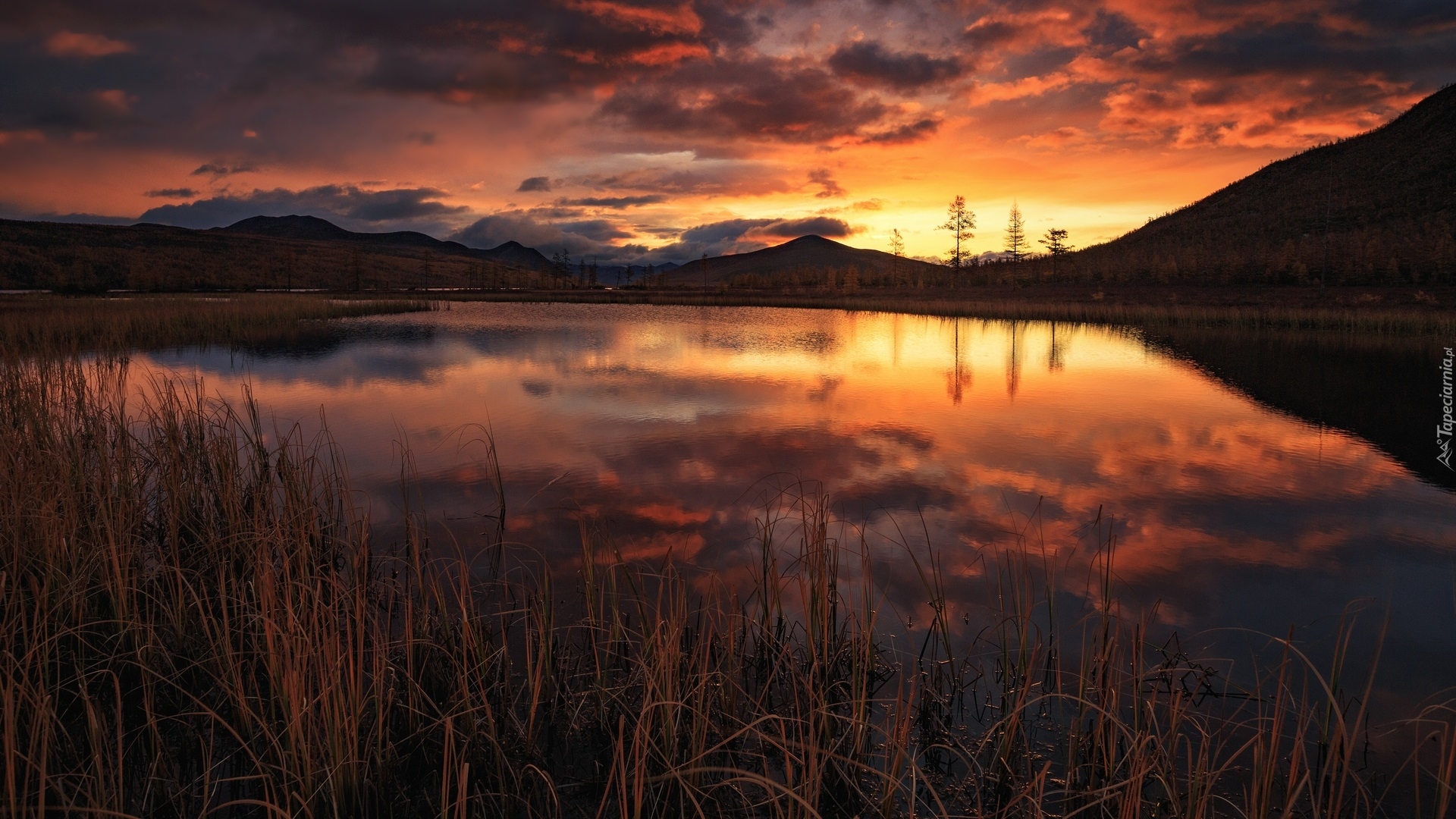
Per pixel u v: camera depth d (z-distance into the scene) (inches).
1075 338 1037.8
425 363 725.9
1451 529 252.7
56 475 228.2
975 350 875.4
